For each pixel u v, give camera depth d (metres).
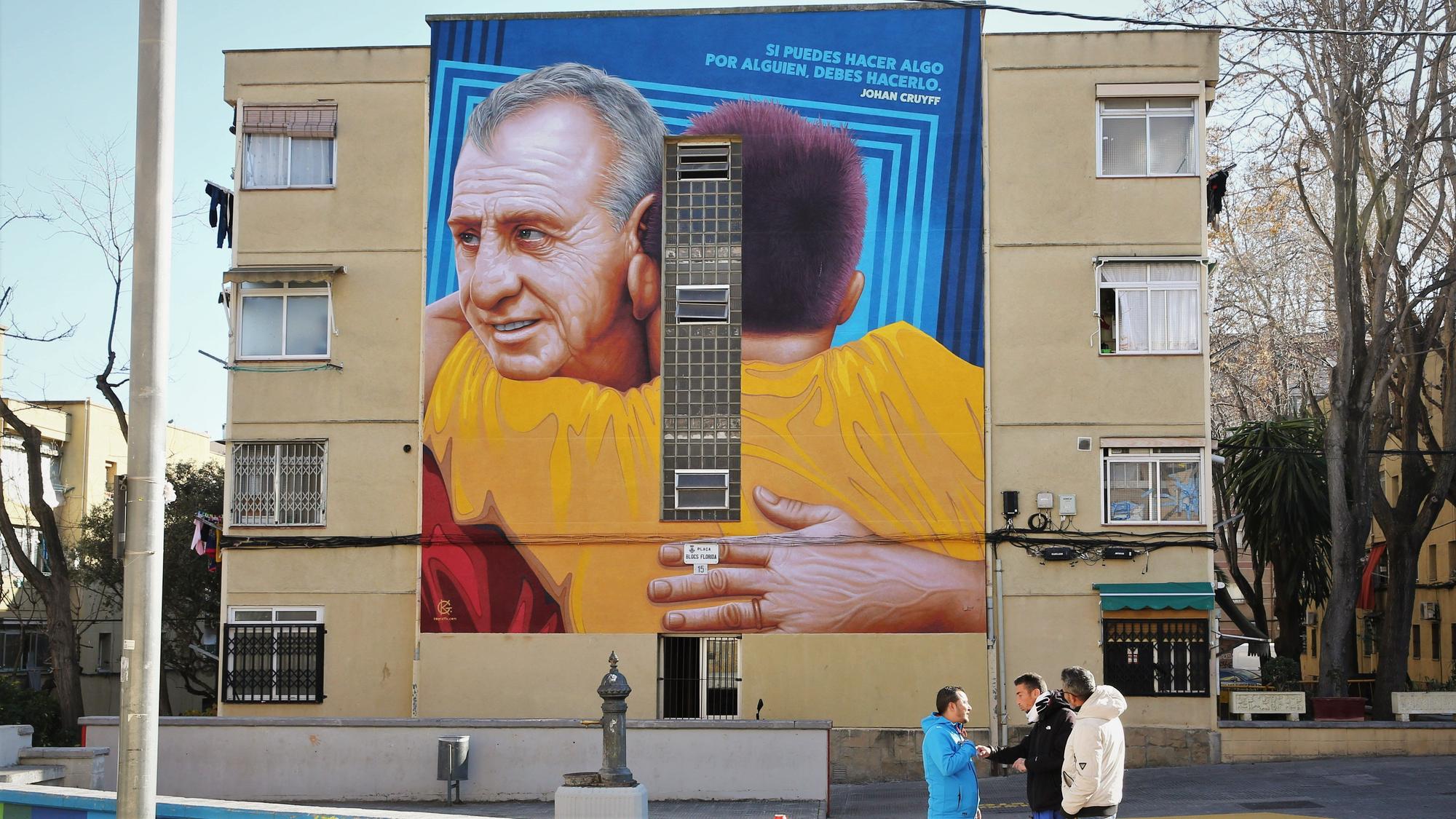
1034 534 22.23
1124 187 22.78
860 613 22.30
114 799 11.72
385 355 23.48
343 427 23.39
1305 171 26.20
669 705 22.52
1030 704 10.24
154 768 9.68
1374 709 25.27
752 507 22.64
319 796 19.14
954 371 22.62
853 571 22.38
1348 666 24.20
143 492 9.77
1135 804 17.69
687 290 23.12
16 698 31.05
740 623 22.42
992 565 22.23
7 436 37.09
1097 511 22.22
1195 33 22.84
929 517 22.39
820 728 18.28
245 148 24.03
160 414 9.86
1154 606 21.67
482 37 23.89
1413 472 26.09
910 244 22.94
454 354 23.38
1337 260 24.92
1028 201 22.88
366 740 19.19
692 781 18.28
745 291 23.02
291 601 23.09
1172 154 22.89
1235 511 31.73
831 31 23.44
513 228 23.47
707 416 22.89
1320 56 25.34
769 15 23.55
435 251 23.58
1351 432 25.00
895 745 21.94
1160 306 22.62
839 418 22.67
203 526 24.03
